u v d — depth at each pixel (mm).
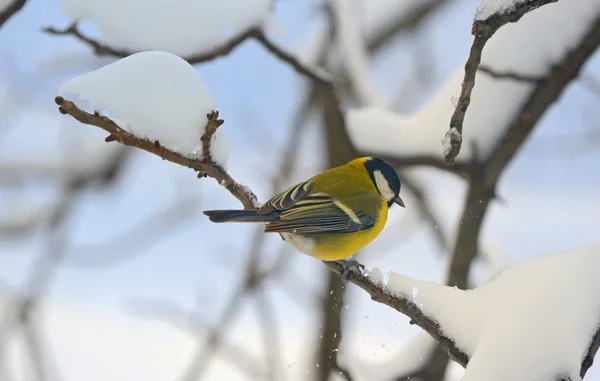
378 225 9438
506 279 6227
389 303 6523
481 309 6152
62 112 6371
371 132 11164
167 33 9898
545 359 5332
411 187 13242
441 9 15422
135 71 6637
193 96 6758
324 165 13125
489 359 5426
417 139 10852
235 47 10188
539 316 5594
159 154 6707
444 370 10844
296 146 13766
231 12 10141
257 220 8234
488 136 10359
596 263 5891
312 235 8977
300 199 8922
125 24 9758
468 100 6586
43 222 12719
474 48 6434
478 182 10492
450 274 10688
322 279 11992
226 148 7098
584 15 9836
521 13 6305
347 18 13344
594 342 5500
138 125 6598
